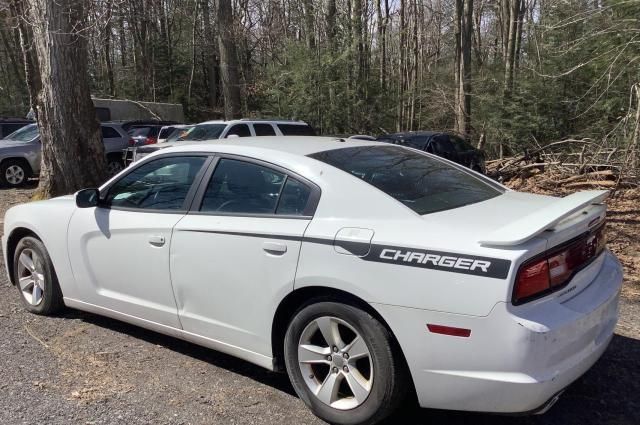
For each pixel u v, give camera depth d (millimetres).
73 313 4918
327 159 3496
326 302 3117
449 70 30828
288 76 26016
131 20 21547
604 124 17359
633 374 3736
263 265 3318
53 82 10359
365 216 3094
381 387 2951
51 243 4594
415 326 2811
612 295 3115
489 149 22984
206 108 37844
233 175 3662
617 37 13203
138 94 37062
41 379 3705
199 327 3727
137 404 3398
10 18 12516
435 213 3088
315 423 3207
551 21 17094
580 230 2990
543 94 20312
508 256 2629
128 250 4031
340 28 25375
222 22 23234
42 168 10859
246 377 3773
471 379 2703
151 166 4121
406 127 29438
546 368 2666
